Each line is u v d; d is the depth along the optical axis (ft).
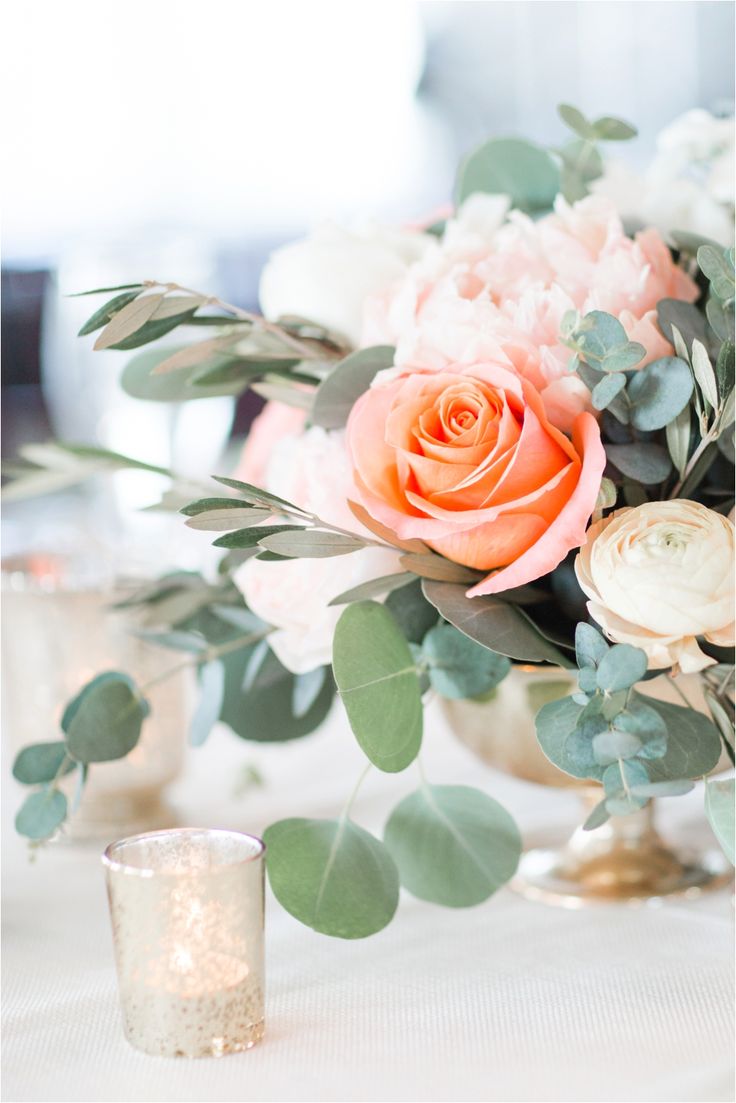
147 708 2.23
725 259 1.78
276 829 1.90
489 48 9.43
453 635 1.92
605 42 9.15
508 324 1.87
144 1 9.43
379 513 1.79
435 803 2.04
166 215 9.77
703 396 1.79
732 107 2.77
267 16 9.64
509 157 2.59
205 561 2.71
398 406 1.86
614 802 1.64
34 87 9.32
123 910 1.61
